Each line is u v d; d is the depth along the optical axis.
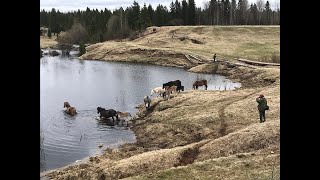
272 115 28.70
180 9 145.75
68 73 70.00
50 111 38.81
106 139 29.75
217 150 22.34
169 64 85.19
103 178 20.50
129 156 25.09
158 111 36.69
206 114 31.69
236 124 28.58
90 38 129.12
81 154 25.94
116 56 97.12
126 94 48.09
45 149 26.78
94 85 55.59
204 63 78.38
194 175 17.20
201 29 115.69
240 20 157.38
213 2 156.12
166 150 23.11
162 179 17.00
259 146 22.16
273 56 70.88
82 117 36.72
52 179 20.92
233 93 39.06
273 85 44.94
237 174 16.77
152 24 139.12
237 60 74.06
